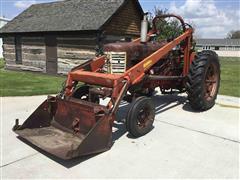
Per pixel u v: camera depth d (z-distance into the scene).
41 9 15.51
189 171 3.61
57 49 12.64
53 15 14.00
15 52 14.62
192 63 5.96
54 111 4.67
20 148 4.18
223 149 4.26
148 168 3.66
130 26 12.95
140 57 5.22
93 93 4.61
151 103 4.72
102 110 4.00
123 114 5.89
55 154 3.62
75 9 13.48
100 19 11.38
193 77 5.83
